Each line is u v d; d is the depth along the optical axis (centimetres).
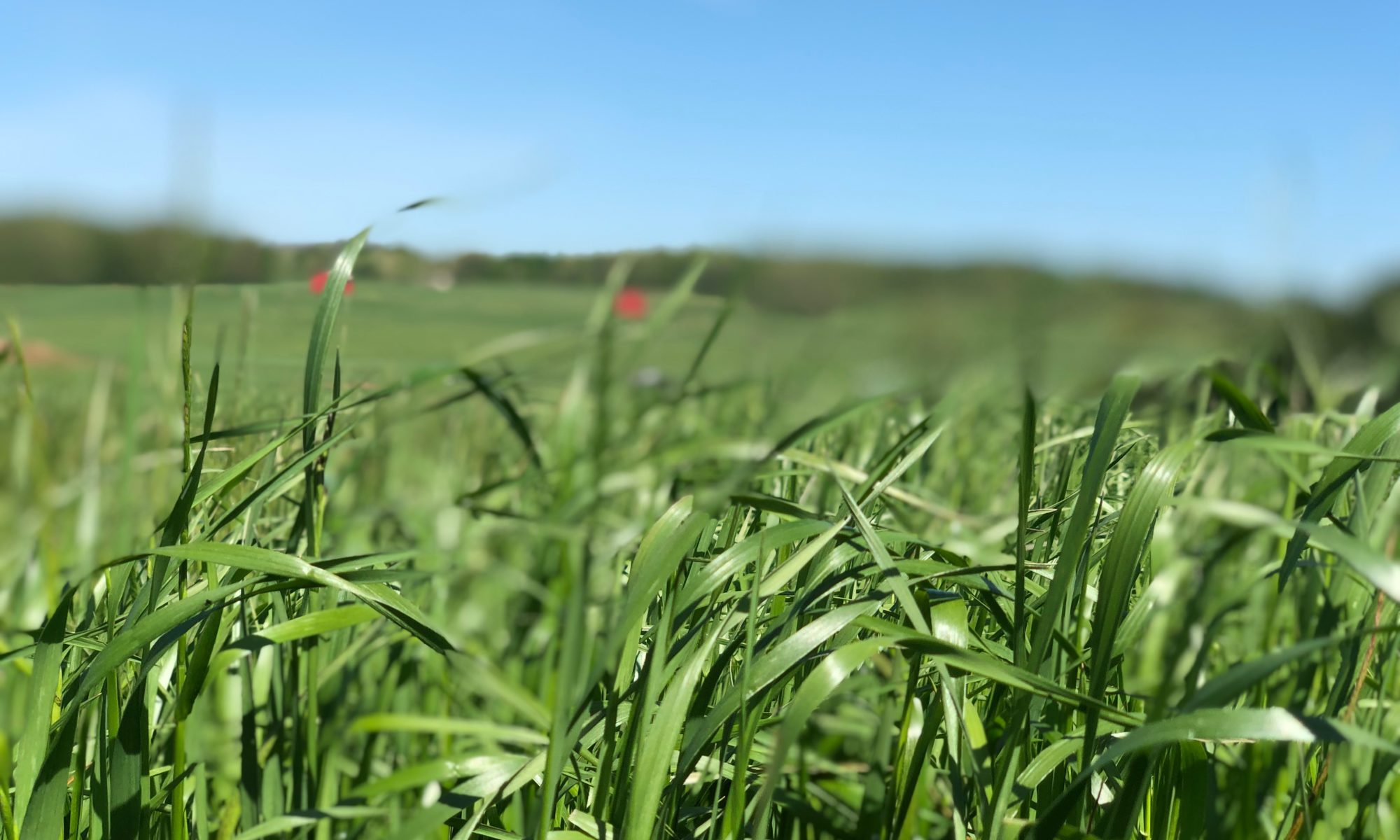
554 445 239
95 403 210
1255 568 145
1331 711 101
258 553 96
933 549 112
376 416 154
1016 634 94
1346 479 92
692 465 192
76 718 94
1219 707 80
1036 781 100
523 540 238
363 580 110
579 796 126
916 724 114
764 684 93
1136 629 113
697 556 128
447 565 213
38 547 195
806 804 131
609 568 175
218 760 162
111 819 100
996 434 226
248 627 133
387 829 167
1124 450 129
